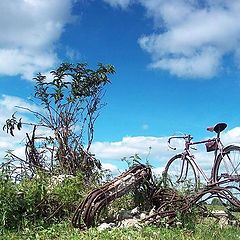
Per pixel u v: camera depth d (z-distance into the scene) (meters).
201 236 8.85
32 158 13.03
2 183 9.72
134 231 8.73
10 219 9.55
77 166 13.11
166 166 12.50
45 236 8.88
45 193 10.02
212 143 11.67
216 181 11.15
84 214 9.50
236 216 10.74
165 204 9.85
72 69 13.95
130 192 10.52
